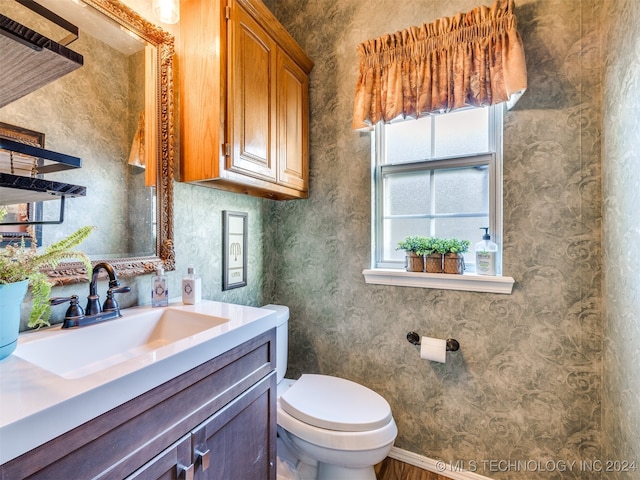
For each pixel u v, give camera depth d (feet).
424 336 4.82
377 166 5.50
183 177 3.98
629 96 3.16
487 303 4.45
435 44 4.49
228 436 2.65
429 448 4.82
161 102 3.82
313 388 4.44
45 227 2.82
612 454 3.55
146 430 1.95
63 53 1.44
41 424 1.45
